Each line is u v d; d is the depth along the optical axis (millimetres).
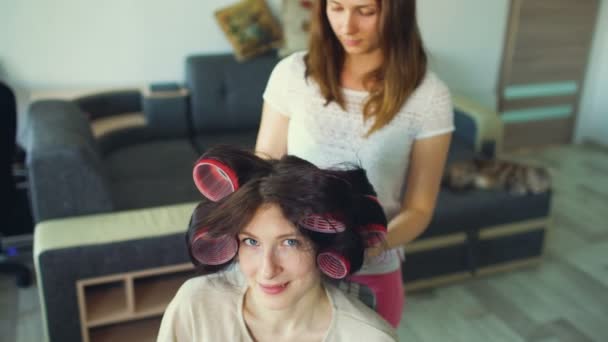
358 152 1223
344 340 851
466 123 3506
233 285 878
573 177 4262
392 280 1310
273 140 1330
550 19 4504
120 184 2857
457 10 4211
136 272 2031
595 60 4828
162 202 2688
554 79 4746
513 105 4691
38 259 1900
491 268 2881
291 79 1265
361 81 1213
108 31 3475
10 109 2547
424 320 2572
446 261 2746
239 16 3605
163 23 3564
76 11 3373
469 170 2818
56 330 2012
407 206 1282
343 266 755
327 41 1216
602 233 3393
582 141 4941
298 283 775
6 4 3238
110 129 3271
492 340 2453
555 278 2920
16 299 2645
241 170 752
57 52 3418
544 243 2957
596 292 2818
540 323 2568
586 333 2508
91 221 2105
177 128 3535
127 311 2162
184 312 875
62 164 2086
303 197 706
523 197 2791
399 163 1248
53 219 2141
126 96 3520
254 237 753
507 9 4348
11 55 3342
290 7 3611
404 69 1170
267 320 855
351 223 742
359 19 1134
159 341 897
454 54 4332
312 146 1242
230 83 3566
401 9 1128
